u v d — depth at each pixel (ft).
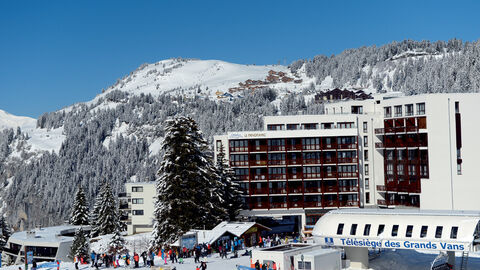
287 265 192.65
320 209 355.97
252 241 271.08
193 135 281.74
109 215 445.37
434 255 236.63
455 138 326.03
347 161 357.20
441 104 327.26
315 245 209.26
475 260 222.89
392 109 361.30
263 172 357.20
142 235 408.26
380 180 367.66
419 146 335.26
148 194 449.89
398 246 197.88
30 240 415.64
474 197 324.80
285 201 357.61
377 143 367.66
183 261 222.89
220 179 318.24
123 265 226.38
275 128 374.22
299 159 355.56
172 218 270.87
